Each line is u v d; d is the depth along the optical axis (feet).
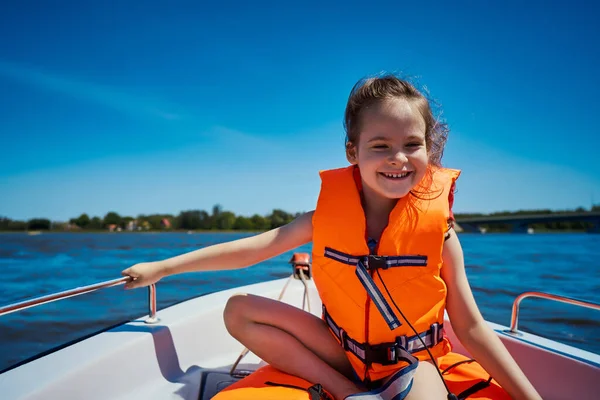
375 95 3.85
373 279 3.92
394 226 3.98
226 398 3.59
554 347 4.95
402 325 3.84
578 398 4.52
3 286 28.94
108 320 16.67
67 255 49.96
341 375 4.05
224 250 4.60
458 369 4.22
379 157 3.75
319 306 8.05
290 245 4.70
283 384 3.80
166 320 5.60
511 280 26.11
